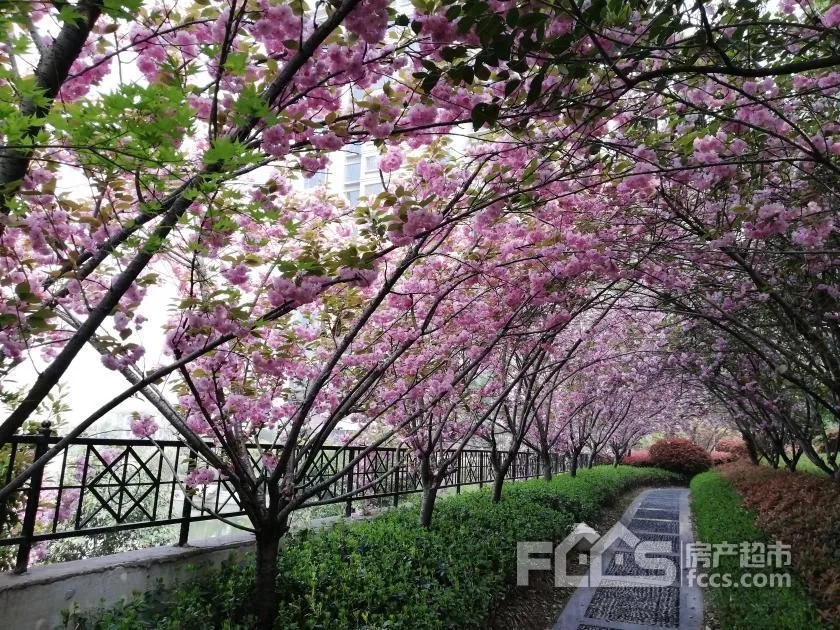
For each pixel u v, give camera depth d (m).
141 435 3.32
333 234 4.44
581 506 9.05
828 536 5.43
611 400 12.81
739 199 3.52
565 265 3.64
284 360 3.20
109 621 2.85
